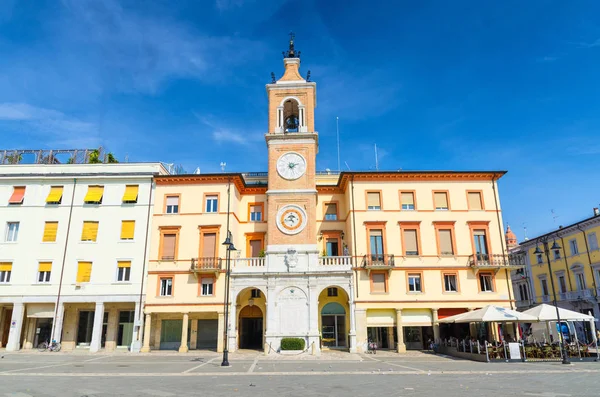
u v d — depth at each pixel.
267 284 36.12
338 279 36.12
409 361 28.72
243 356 32.41
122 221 39.59
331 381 19.00
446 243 38.88
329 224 41.78
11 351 36.66
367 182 40.03
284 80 42.38
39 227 39.75
